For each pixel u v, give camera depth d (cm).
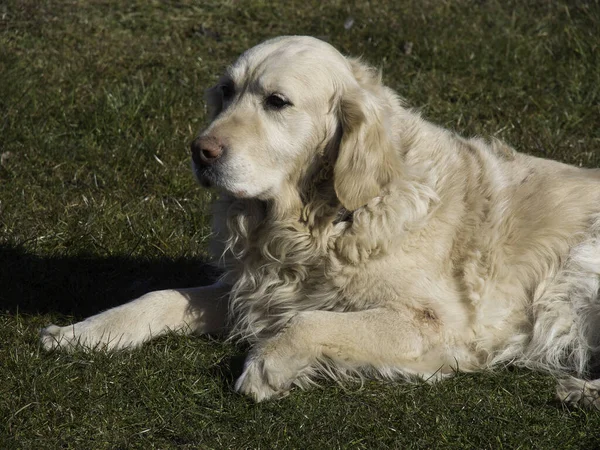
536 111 1198
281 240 704
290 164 685
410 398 647
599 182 765
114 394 620
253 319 733
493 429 604
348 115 678
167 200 967
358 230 677
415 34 1369
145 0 1502
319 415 613
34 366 642
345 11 1479
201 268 848
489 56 1323
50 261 826
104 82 1215
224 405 627
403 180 693
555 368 723
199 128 1098
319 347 650
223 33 1420
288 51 686
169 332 712
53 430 581
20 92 1135
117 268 835
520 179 759
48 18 1409
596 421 620
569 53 1345
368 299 689
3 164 998
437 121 1142
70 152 1038
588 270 722
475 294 705
